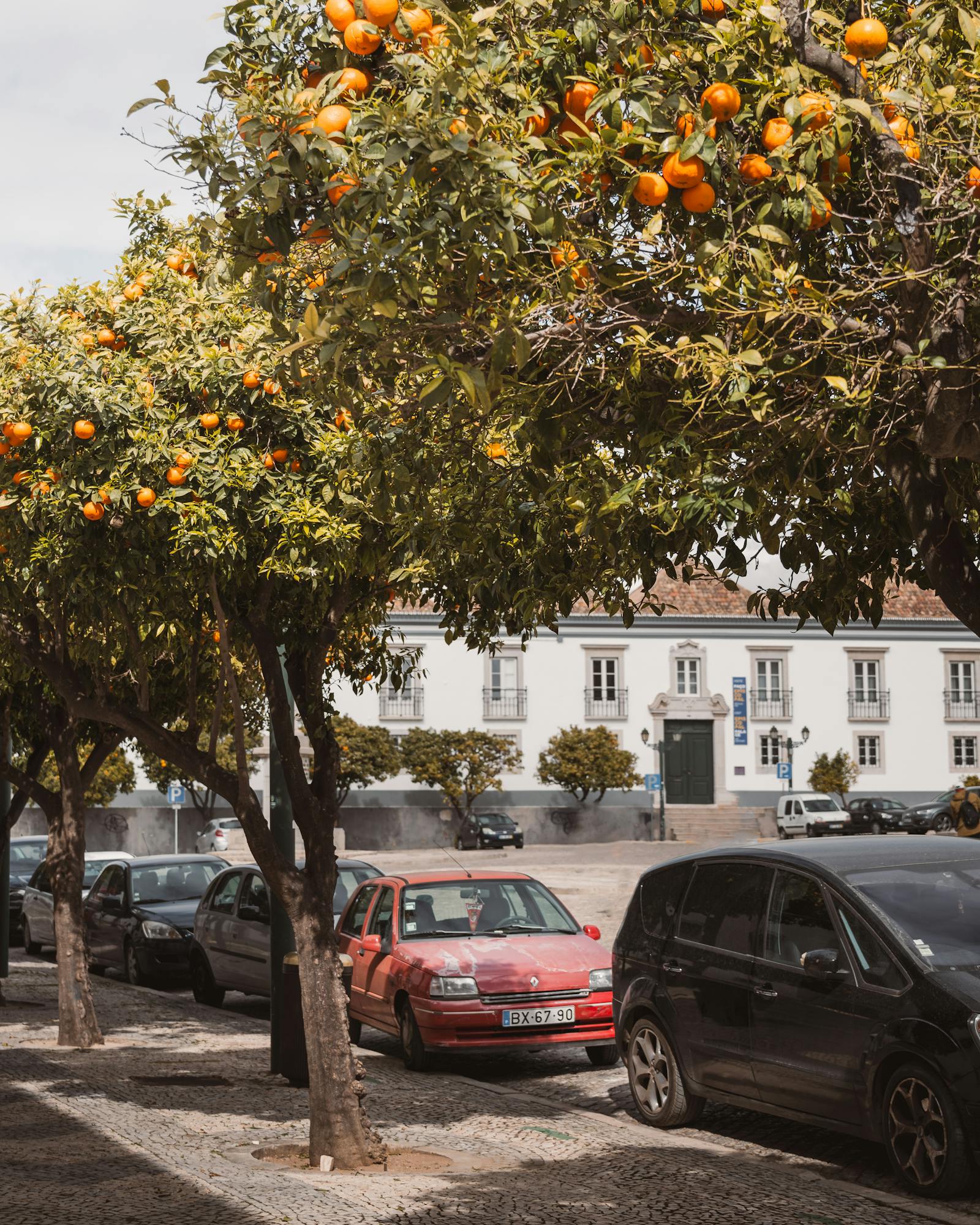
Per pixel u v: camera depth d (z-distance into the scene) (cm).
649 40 443
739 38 434
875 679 5606
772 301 453
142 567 768
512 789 5406
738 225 471
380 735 5156
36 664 900
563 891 3012
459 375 400
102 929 1972
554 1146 864
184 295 804
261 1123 911
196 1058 1205
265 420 776
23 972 2033
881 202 457
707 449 500
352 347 467
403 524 716
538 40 451
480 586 721
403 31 417
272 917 1127
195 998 1717
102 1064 1163
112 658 1095
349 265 413
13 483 754
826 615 664
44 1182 712
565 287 447
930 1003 748
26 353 762
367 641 1091
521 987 1181
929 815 4938
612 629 5497
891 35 491
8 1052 1234
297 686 919
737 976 884
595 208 471
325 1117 794
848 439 512
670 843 5109
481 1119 960
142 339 787
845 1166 825
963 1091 714
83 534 750
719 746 5494
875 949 798
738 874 927
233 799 841
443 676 5412
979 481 532
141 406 737
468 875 1388
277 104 416
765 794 5512
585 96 441
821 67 449
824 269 517
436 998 1169
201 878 2008
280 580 827
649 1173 777
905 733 5597
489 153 395
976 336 491
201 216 488
